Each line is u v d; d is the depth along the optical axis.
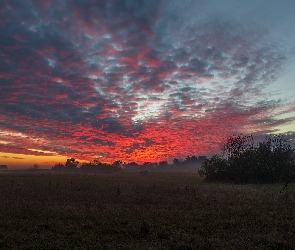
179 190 20.78
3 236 9.27
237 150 32.66
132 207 13.94
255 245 8.25
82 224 10.62
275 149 30.09
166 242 8.55
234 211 12.51
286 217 11.41
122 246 8.21
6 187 23.12
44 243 8.62
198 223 10.61
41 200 16.64
